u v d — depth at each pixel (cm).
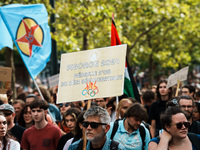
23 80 3800
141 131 585
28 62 830
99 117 464
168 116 463
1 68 759
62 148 631
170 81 815
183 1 1803
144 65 3222
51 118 789
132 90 817
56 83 1123
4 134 558
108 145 472
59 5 1373
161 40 2053
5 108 671
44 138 661
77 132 570
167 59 2117
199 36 2117
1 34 844
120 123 592
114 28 802
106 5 1450
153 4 1650
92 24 1391
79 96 529
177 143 470
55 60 1180
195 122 622
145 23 1831
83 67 535
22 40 830
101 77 521
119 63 514
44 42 859
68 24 1384
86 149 480
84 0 1350
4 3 1250
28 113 759
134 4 1617
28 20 843
